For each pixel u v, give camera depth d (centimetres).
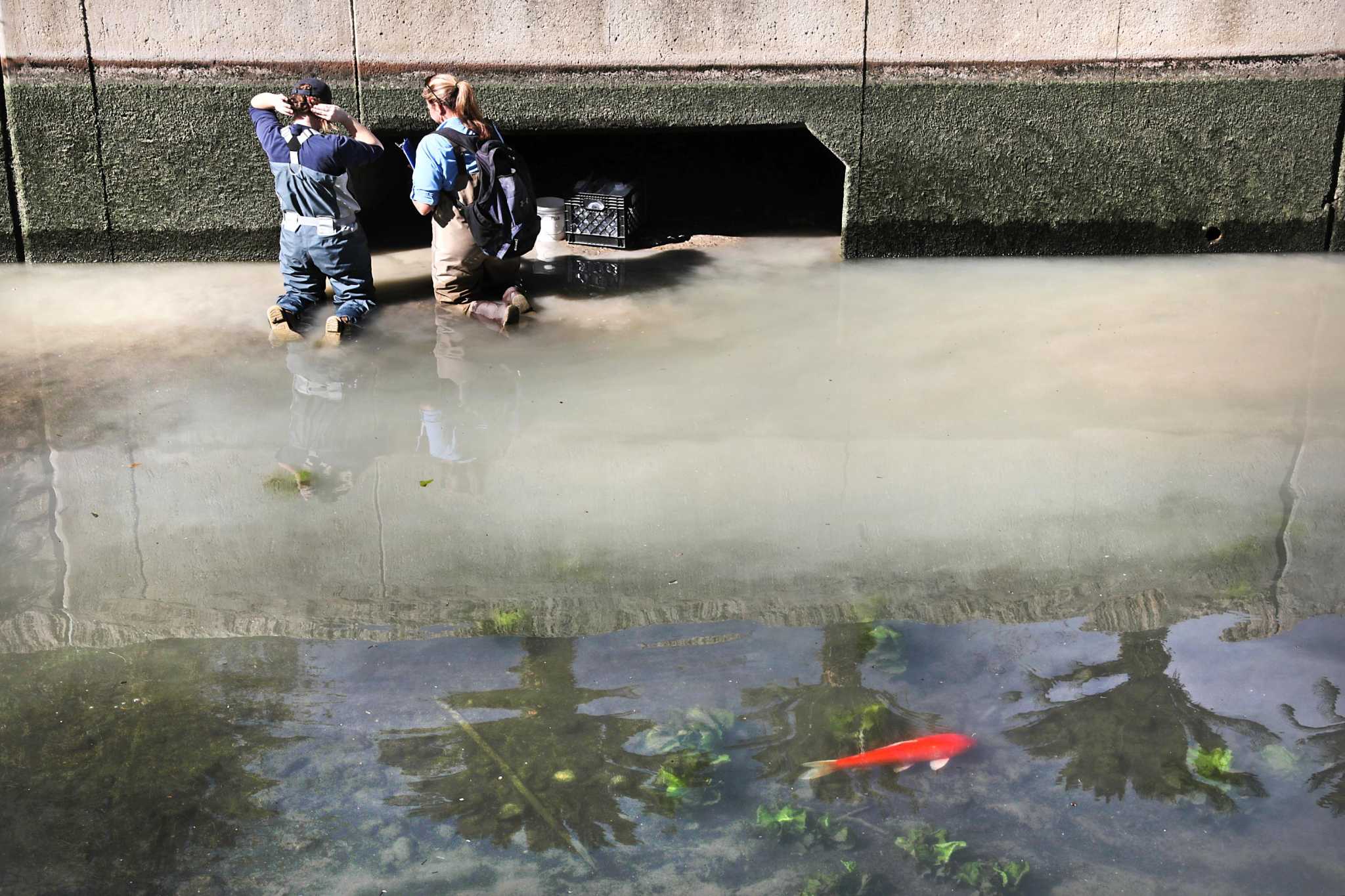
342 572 416
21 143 716
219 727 334
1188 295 707
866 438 525
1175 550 431
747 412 551
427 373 594
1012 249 784
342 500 468
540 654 369
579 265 765
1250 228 780
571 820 299
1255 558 425
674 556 428
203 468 493
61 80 702
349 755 322
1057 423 539
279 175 629
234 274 738
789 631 381
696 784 310
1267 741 328
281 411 548
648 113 737
